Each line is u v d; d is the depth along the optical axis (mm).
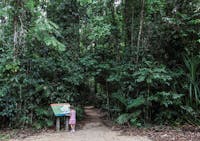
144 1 5617
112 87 5770
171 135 4234
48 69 5254
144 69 4945
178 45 5582
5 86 4770
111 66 5691
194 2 5559
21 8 4508
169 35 5492
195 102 5148
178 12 5488
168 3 5656
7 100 4730
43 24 4219
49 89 5066
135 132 4500
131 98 5297
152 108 5176
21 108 4848
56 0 6309
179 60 5625
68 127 4762
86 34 6527
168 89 5215
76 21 6469
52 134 4457
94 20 6074
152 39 5723
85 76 5652
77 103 5660
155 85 5125
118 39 6051
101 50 6035
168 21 5480
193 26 5438
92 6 6391
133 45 5777
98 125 5188
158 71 4863
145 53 5613
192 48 5535
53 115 4930
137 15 5844
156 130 4578
